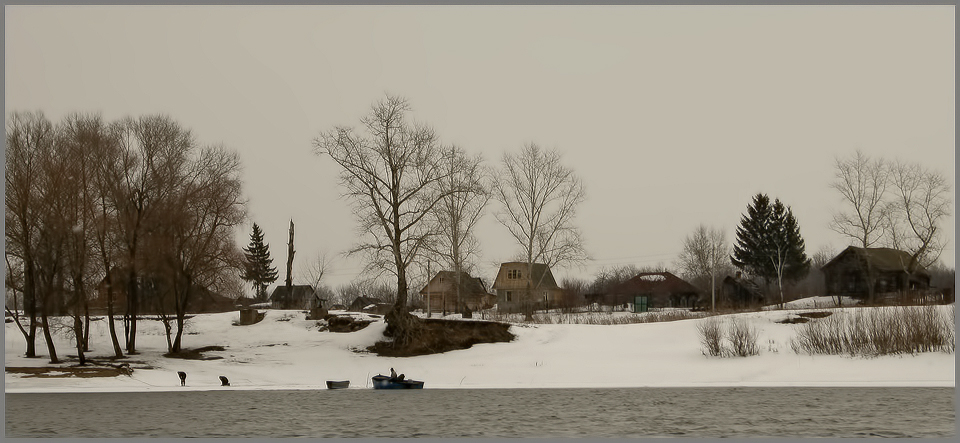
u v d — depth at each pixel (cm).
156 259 7244
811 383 5594
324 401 5234
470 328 7981
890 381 5512
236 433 4041
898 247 12100
